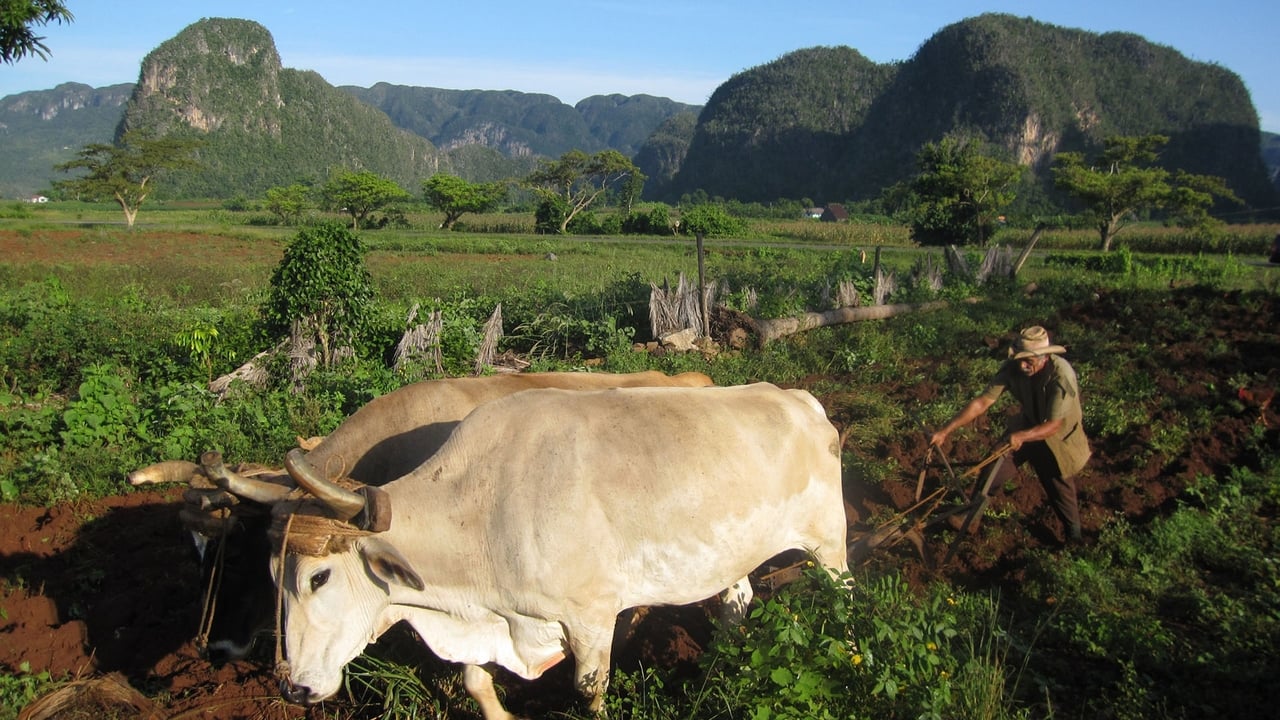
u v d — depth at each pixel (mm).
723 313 11938
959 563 5754
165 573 5574
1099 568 5535
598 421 3918
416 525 3770
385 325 10820
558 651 3998
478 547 3783
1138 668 4547
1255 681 4340
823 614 3922
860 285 15359
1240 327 11703
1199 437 7590
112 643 4844
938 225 41125
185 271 23375
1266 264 28719
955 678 3934
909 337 11734
